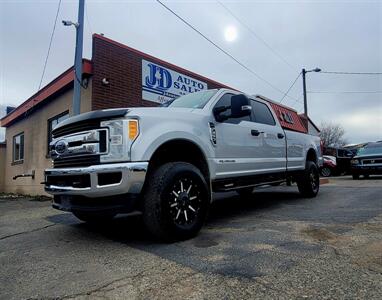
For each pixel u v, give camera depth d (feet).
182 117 14.16
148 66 31.89
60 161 14.01
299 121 27.09
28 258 11.59
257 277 9.11
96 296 8.32
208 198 14.02
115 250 12.09
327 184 37.29
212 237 13.37
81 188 12.28
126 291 8.54
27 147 43.34
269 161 19.51
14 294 8.61
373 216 16.60
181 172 12.92
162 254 11.32
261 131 18.98
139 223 16.94
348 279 8.84
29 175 41.24
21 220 18.93
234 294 8.16
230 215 18.34
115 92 28.91
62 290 8.75
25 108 42.24
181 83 35.37
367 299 7.74
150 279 9.23
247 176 17.67
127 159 12.01
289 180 23.09
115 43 29.27
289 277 9.05
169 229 12.41
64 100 33.35
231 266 9.97
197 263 10.33
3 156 53.31
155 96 32.32
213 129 15.52
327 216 17.01
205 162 14.88
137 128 12.35
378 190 28.22
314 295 7.99
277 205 21.40
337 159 59.62
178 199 12.87
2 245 13.43
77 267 10.46
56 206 13.93
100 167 11.90
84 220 16.65
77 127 13.41
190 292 8.35
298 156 23.24
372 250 11.11
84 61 27.40
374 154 46.68
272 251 11.28
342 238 12.65
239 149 17.02
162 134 12.88
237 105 15.40
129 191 11.80
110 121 12.37
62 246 12.99
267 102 21.50
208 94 17.20
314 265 9.87
